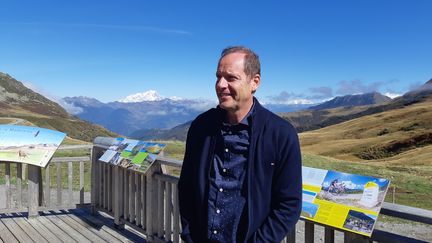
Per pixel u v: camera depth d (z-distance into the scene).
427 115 94.88
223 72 2.32
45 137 7.01
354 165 22.95
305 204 3.03
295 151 2.25
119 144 6.50
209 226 2.39
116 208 6.41
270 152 2.26
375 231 2.76
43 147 6.88
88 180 13.22
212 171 2.43
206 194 2.43
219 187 2.37
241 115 2.37
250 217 2.27
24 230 6.35
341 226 2.75
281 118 2.33
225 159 2.39
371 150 75.06
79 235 6.11
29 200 6.93
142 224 5.87
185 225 2.60
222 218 2.35
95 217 7.12
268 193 2.29
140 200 5.91
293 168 2.24
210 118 2.51
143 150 5.65
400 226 9.11
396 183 16.86
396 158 63.53
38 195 7.09
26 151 6.79
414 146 70.88
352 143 87.94
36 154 6.79
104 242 5.80
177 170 14.17
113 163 6.08
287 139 2.25
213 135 2.45
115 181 6.42
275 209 2.28
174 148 23.75
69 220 6.92
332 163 23.28
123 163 5.85
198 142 2.52
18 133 6.97
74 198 10.32
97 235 6.12
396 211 2.61
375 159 70.75
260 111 2.34
